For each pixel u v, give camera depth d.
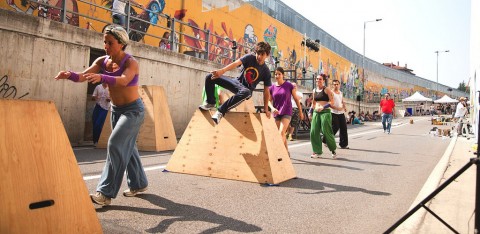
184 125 12.73
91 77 2.84
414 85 72.00
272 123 5.31
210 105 5.28
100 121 8.81
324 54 38.97
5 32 7.55
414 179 5.66
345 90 42.34
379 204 4.03
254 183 4.89
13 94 7.75
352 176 5.78
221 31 21.11
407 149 10.37
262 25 26.48
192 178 5.09
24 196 2.20
